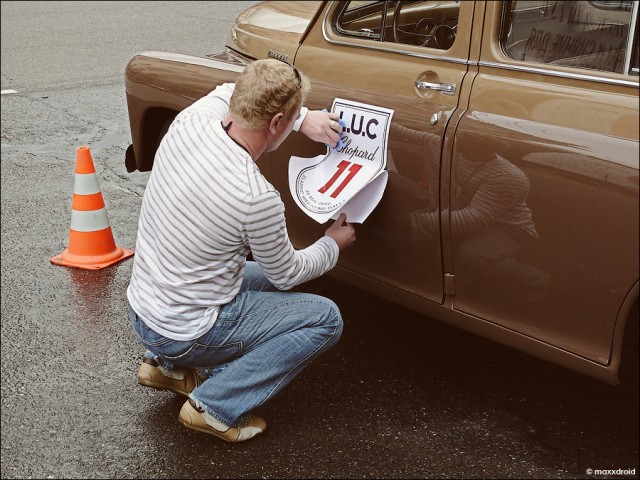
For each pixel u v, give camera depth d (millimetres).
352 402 3211
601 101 2445
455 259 2836
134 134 4078
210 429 2920
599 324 2539
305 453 2943
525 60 2641
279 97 2566
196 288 2699
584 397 3189
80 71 8250
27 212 5117
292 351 2828
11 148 6207
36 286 4207
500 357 3461
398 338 3613
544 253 2576
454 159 2715
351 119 2992
